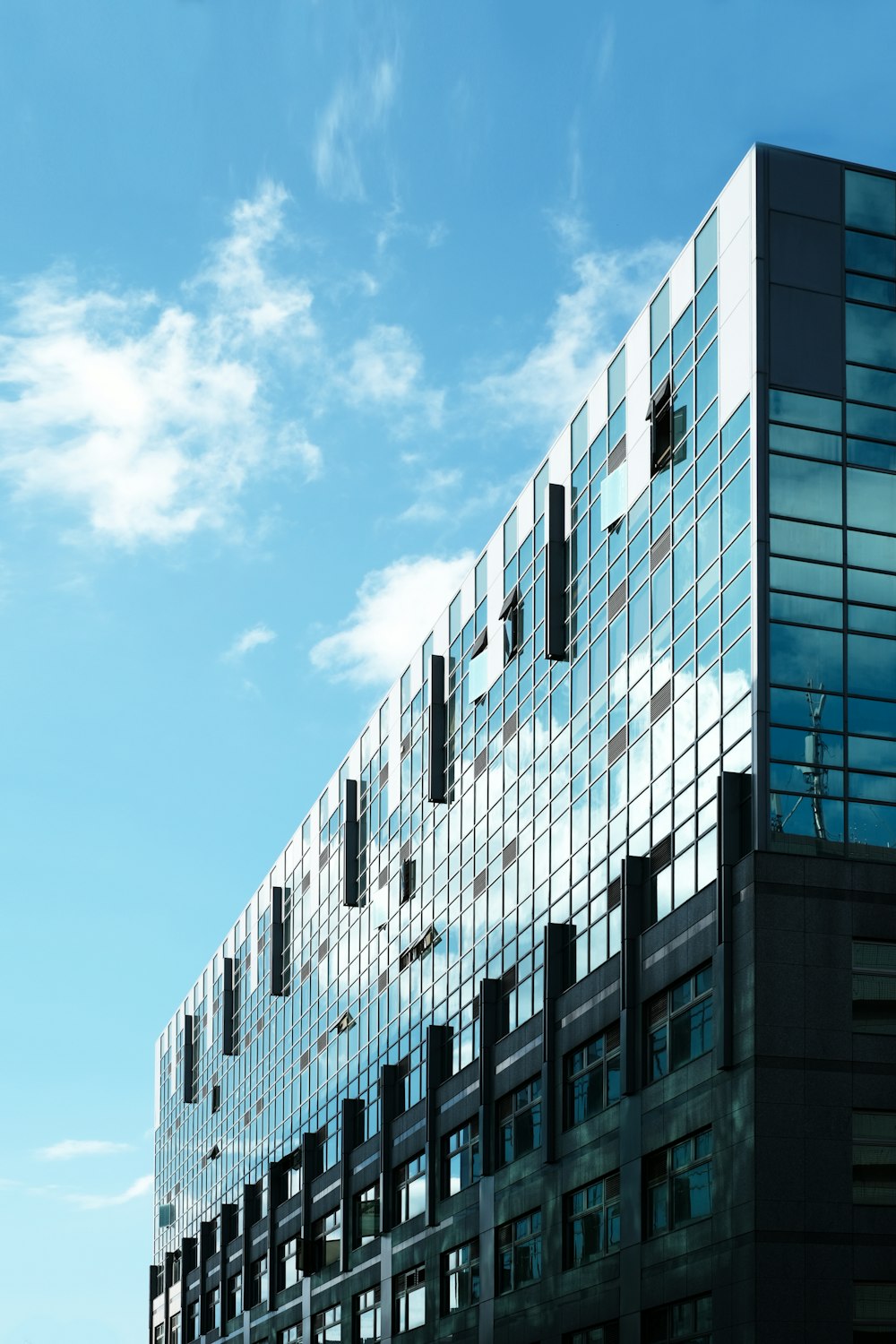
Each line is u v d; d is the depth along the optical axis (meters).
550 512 63.16
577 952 57.50
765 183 49.31
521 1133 60.66
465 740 73.12
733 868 45.41
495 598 70.38
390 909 82.62
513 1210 60.28
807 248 49.25
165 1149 146.50
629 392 57.28
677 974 48.28
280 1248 99.38
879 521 47.81
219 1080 123.44
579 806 58.72
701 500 50.81
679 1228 46.53
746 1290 42.03
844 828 45.03
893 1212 42.25
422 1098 73.31
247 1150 111.25
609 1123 52.28
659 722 52.25
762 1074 42.75
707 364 51.22
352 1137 84.94
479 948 68.31
